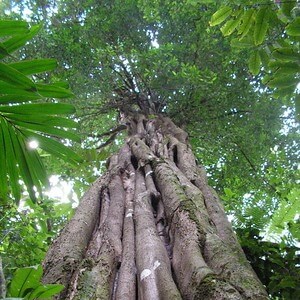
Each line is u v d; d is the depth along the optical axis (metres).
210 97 8.08
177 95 8.09
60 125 2.25
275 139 8.91
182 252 2.22
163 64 7.12
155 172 3.87
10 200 4.80
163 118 7.36
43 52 8.01
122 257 2.44
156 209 3.28
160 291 1.89
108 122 9.47
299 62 2.89
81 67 8.07
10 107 2.11
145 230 2.69
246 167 8.85
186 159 4.64
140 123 7.00
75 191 5.39
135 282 2.14
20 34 1.88
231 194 4.70
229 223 2.90
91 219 3.09
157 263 2.14
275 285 2.77
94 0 8.80
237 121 8.73
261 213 3.39
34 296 1.47
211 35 7.72
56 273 2.17
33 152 2.37
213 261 2.08
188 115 8.36
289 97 3.43
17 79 1.57
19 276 1.45
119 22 8.66
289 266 2.95
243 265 2.05
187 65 7.01
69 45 7.94
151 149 5.20
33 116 2.17
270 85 3.09
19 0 8.75
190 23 8.24
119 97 8.48
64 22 8.62
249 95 8.37
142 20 8.62
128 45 8.65
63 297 1.94
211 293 1.68
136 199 3.35
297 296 2.68
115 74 8.19
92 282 1.99
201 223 2.55
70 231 2.73
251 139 8.67
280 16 2.96
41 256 4.98
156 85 7.71
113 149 9.17
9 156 2.33
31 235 5.12
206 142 8.68
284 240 3.20
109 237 2.69
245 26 3.16
